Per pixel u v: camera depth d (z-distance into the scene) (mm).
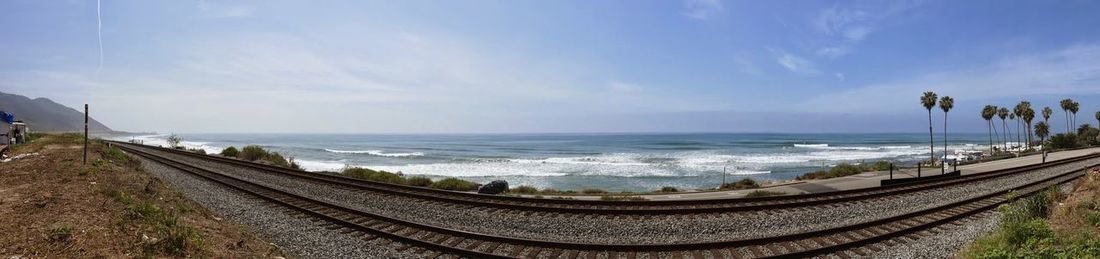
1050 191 13672
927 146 123750
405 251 9742
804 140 174125
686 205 15758
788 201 16719
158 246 7816
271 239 10469
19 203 9727
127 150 44188
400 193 17125
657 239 11133
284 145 132875
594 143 146125
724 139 188625
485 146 125938
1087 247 8094
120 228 8398
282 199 15836
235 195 16484
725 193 22141
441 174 45906
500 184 22047
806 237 10906
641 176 44750
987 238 9812
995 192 18094
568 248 9992
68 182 13047
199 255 7902
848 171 33344
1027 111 84625
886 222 12625
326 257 9289
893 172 33188
